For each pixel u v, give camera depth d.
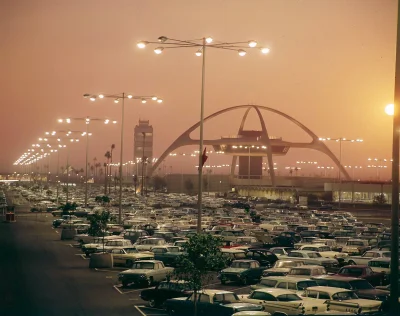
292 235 59.88
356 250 48.97
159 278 34.94
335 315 19.52
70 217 78.19
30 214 103.50
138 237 58.06
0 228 74.56
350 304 23.86
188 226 69.75
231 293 25.58
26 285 34.00
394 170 15.75
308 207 130.75
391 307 15.48
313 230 65.56
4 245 55.59
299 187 190.00
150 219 79.94
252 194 198.00
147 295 28.34
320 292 25.67
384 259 37.25
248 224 71.06
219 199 163.50
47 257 47.81
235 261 37.38
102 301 29.69
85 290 32.97
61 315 25.64
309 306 23.97
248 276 36.16
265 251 42.75
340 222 80.94
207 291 25.50
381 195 138.25
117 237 52.06
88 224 66.44
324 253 44.69
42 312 26.14
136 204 120.75
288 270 33.28
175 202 131.88
